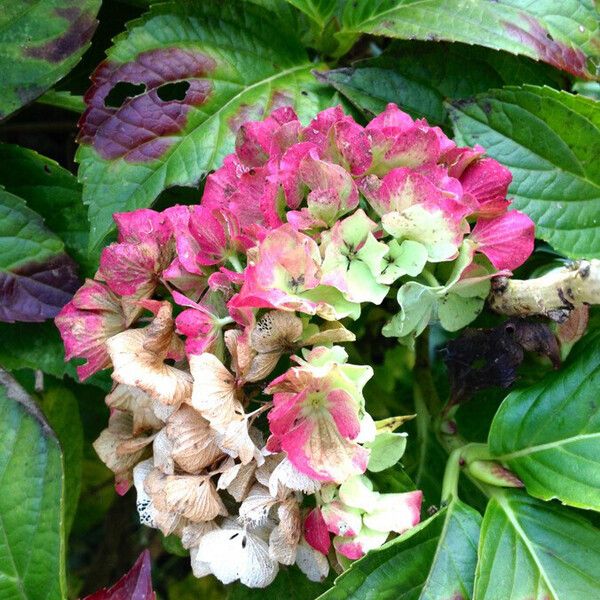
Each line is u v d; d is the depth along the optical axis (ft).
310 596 0.88
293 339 0.75
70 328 0.83
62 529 0.86
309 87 1.00
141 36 0.93
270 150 0.82
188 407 0.76
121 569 1.44
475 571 0.80
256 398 0.83
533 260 1.00
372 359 1.20
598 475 0.80
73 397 1.11
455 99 0.97
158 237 0.81
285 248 0.73
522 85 0.92
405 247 0.77
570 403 0.84
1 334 0.95
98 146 0.91
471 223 0.89
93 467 1.36
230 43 0.97
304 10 1.00
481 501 0.97
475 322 1.00
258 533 0.79
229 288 0.77
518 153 0.94
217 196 0.84
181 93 0.96
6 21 0.92
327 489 0.76
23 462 0.87
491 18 0.95
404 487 0.81
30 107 1.19
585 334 0.86
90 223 0.90
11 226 0.91
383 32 0.96
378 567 0.78
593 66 0.94
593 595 0.79
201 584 1.46
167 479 0.75
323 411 0.73
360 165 0.79
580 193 0.93
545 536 0.82
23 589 0.86
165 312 0.76
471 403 1.03
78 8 0.93
